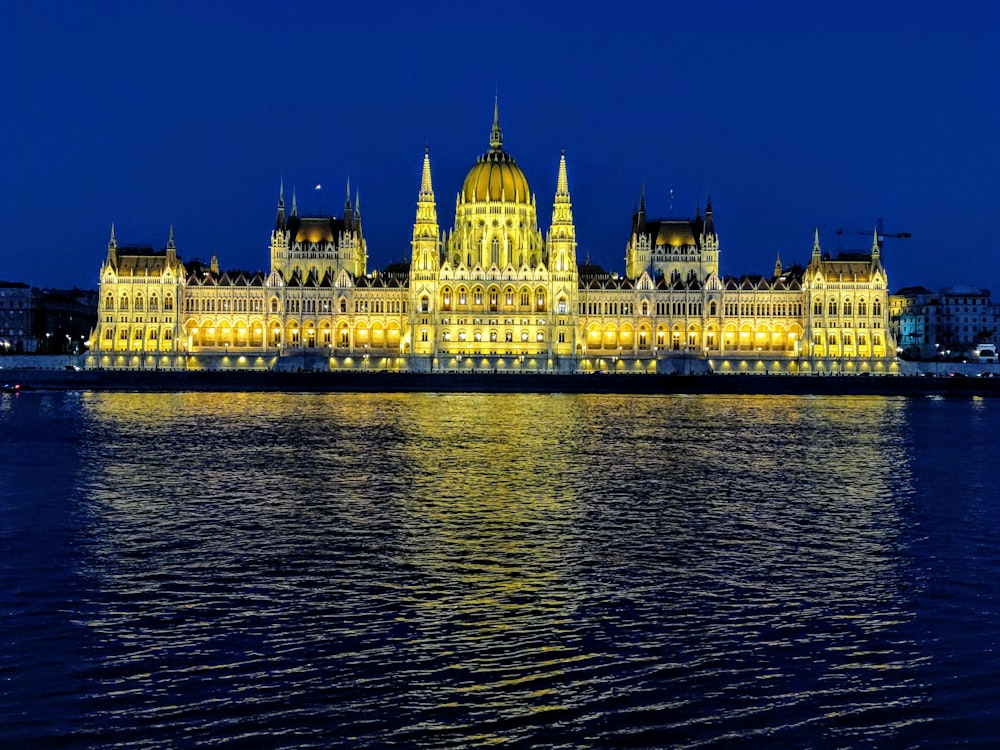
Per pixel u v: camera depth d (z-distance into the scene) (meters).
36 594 38.94
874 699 28.94
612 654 32.59
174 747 25.77
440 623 35.69
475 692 29.44
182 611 36.91
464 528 52.53
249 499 61.69
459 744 26.19
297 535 50.47
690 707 28.45
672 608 37.66
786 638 34.22
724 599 38.94
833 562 45.12
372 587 40.44
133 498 61.88
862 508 59.81
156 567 43.47
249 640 33.72
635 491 65.94
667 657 32.31
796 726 27.22
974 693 29.30
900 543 49.28
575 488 67.00
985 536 51.16
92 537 49.66
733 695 29.27
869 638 34.12
